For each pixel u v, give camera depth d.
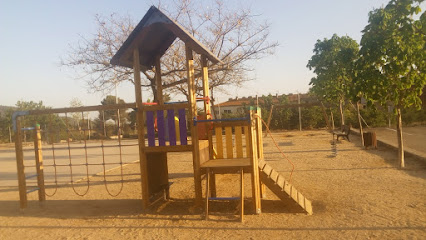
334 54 19.92
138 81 7.48
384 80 9.60
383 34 9.60
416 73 9.60
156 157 8.20
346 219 6.00
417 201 6.84
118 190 10.02
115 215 7.28
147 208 7.62
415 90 9.81
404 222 5.60
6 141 44.00
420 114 30.91
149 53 8.55
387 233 5.16
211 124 8.46
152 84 13.64
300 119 34.38
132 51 7.50
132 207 7.88
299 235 5.35
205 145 7.95
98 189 10.34
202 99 8.15
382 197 7.34
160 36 7.96
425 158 11.59
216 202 7.82
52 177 13.34
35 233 6.36
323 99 24.83
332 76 20.80
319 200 7.52
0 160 21.30
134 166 15.52
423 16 9.30
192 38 7.15
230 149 8.36
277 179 6.98
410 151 13.49
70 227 6.61
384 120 32.31
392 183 8.67
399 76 9.74
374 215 6.10
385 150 15.47
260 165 7.00
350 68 11.08
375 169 10.88
